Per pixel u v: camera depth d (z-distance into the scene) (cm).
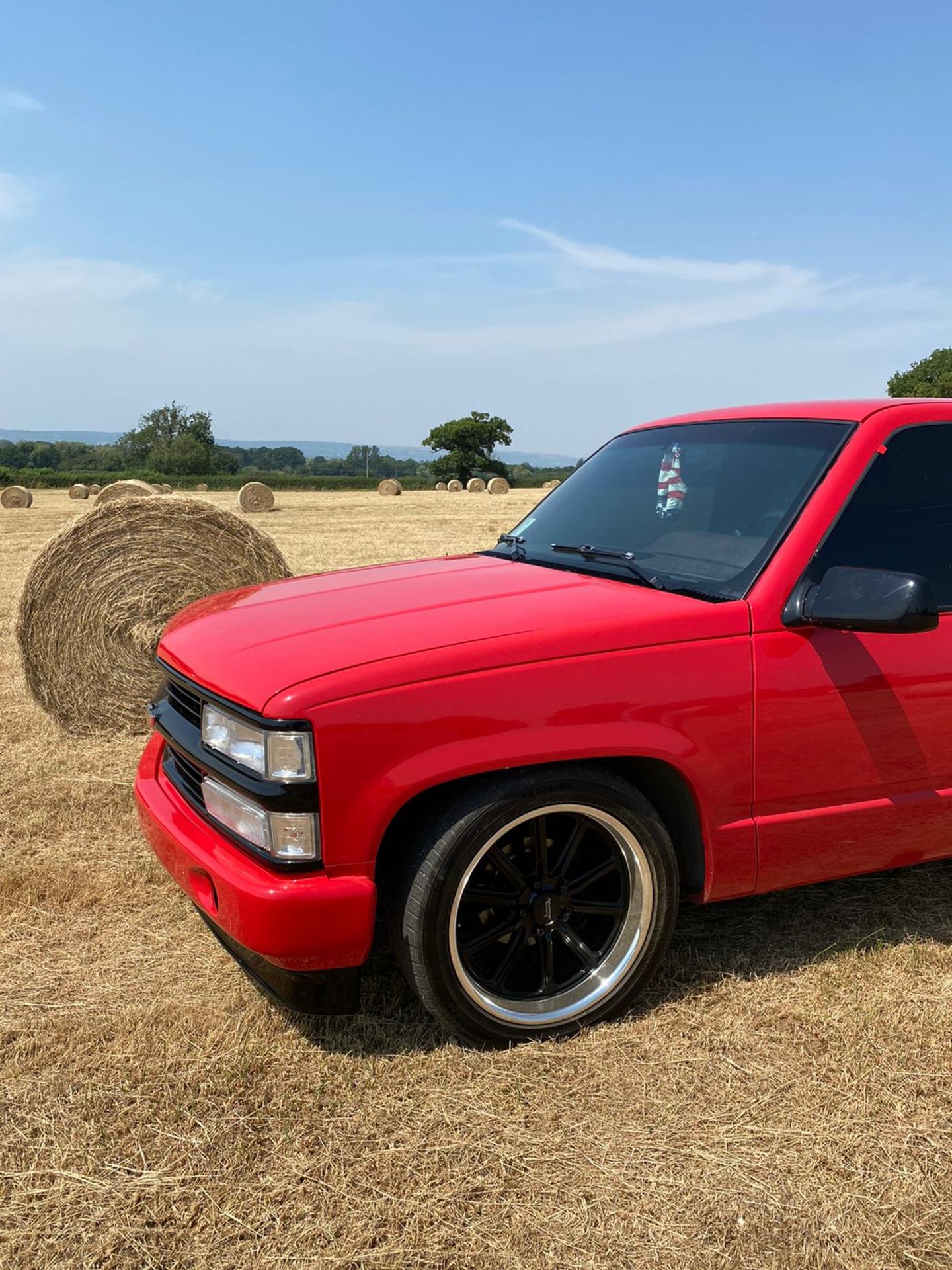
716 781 243
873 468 265
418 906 222
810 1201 193
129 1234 185
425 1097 224
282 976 224
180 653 270
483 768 219
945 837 281
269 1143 210
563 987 250
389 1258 180
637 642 233
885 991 266
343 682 214
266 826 216
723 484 286
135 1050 243
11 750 525
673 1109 220
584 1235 185
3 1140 211
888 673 257
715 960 281
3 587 1142
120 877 347
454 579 289
